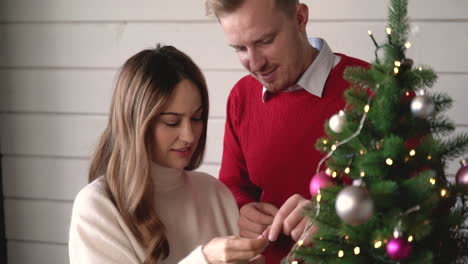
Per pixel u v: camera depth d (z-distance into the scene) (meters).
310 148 1.34
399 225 0.77
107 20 1.99
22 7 2.05
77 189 2.11
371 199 0.75
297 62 1.27
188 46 1.94
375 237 0.81
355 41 1.82
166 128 1.11
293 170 1.37
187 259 1.00
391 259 0.82
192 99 1.11
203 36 1.93
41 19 2.04
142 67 1.11
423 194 0.80
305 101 1.34
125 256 1.07
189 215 1.22
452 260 0.87
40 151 2.12
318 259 0.86
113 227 1.08
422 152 0.87
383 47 0.89
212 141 1.98
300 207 1.12
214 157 1.99
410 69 0.87
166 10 1.94
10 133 2.14
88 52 2.02
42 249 2.18
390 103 0.84
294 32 1.23
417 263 0.80
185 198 1.23
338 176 0.93
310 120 1.34
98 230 1.08
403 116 0.86
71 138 2.09
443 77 1.77
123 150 1.12
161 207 1.19
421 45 1.77
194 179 1.29
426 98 0.81
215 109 1.96
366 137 0.86
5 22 2.07
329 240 0.87
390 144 0.81
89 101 2.05
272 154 1.39
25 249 2.19
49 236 2.17
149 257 1.08
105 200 1.10
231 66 1.92
